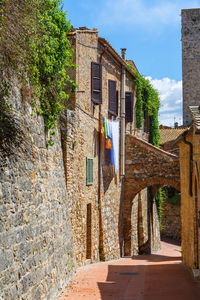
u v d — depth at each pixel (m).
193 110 13.60
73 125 14.73
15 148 8.27
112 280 13.12
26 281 8.09
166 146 39.66
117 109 22.89
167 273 15.27
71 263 13.06
